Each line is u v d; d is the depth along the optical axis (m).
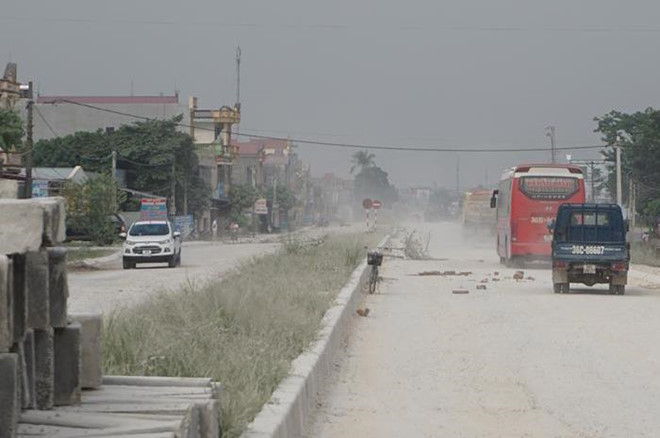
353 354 21.62
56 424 8.34
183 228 111.06
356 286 33.75
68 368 9.18
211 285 24.48
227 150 148.50
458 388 17.39
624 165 103.44
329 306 25.72
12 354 7.07
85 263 62.22
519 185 57.78
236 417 10.92
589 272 38.59
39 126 133.25
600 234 41.38
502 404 15.89
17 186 9.70
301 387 13.91
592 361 20.59
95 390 10.04
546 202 57.62
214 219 140.62
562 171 57.94
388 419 14.66
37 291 8.34
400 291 40.25
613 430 13.94
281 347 17.09
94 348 10.06
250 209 154.50
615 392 17.02
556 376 18.67
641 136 100.44
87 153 108.81
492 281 46.59
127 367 12.84
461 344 23.33
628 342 23.69
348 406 15.64
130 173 111.75
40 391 8.74
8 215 7.63
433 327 26.98
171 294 22.97
